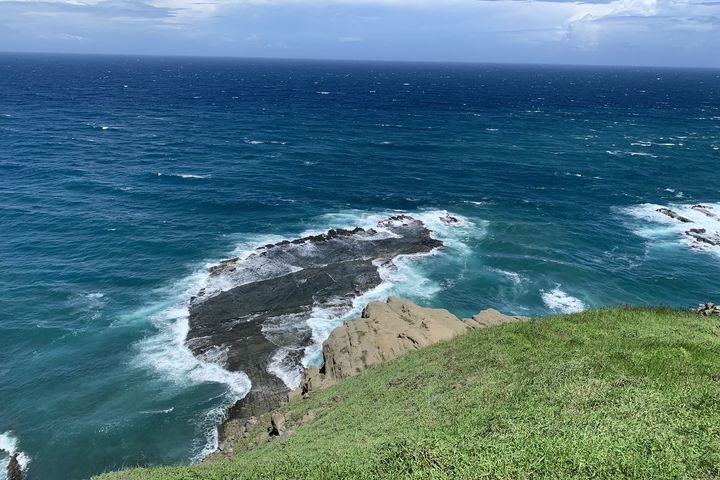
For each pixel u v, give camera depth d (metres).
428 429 15.48
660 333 21.72
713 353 18.95
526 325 25.19
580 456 11.62
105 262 52.44
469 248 58.28
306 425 21.64
